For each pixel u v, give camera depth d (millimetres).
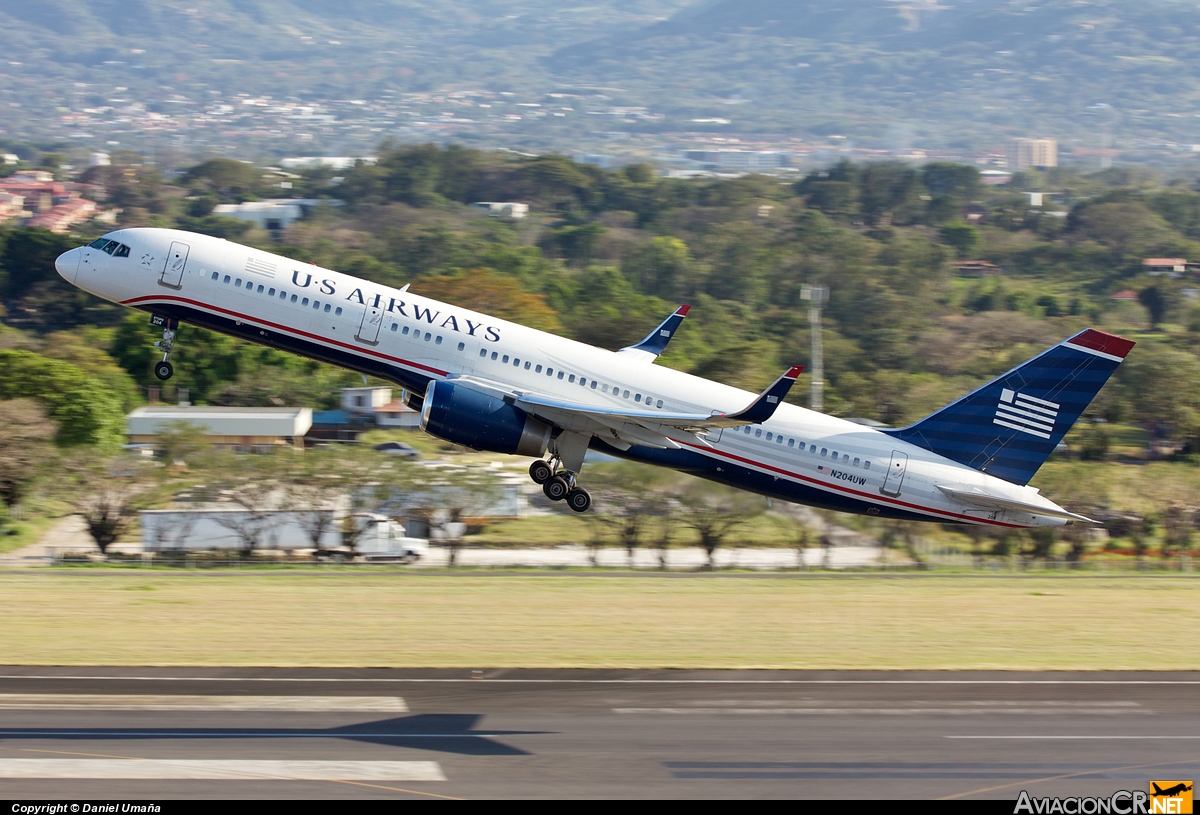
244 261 133375
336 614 119750
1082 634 117000
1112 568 194000
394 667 96438
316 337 132250
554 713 84688
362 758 74750
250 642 104938
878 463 141000
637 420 127625
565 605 128500
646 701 88188
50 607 120938
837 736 81125
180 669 94312
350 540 195375
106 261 133625
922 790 72438
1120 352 140250
